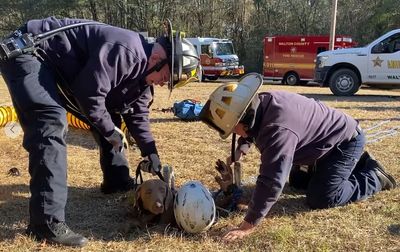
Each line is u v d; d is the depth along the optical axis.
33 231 3.33
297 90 17.09
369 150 5.87
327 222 3.65
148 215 3.59
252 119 3.22
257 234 3.41
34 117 3.17
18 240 3.30
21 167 5.35
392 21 34.62
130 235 3.47
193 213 3.33
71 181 4.75
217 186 4.56
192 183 3.49
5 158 5.74
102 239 3.40
